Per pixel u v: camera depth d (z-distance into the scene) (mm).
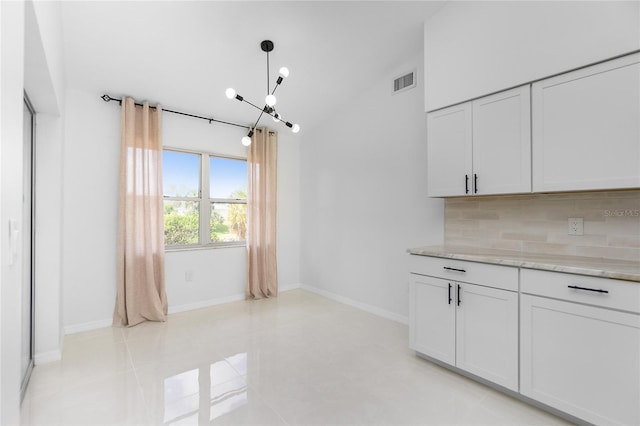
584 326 1671
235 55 3000
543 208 2336
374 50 3123
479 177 2369
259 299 4320
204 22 2576
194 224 4004
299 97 3842
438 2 2561
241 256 4328
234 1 2422
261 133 4438
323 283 4496
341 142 4191
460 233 2859
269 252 4512
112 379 2227
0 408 761
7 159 812
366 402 1959
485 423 1764
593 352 1641
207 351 2682
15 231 881
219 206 4227
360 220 3910
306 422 1775
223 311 3789
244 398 2002
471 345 2150
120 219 3246
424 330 2443
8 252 824
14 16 864
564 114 1958
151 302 3408
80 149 3154
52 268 2508
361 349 2723
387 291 3561
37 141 2473
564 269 1732
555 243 2268
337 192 4262
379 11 2619
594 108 1846
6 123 803
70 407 1906
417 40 3008
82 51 2686
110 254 3309
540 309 1829
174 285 3754
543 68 2027
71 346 2771
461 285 2209
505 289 1982
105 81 3088
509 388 1952
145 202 3410
